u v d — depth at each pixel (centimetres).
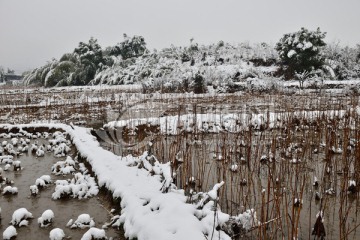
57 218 432
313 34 2430
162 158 602
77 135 839
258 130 916
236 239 344
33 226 411
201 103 1492
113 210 440
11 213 450
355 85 1919
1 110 1470
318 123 858
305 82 2158
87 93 1970
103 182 515
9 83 4606
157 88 2141
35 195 514
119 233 387
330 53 2927
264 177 563
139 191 439
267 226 380
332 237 372
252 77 2406
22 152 783
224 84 2202
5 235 379
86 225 407
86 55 3347
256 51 2948
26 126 1001
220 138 793
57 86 3234
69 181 568
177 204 368
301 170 563
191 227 316
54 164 648
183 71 2416
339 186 526
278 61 2764
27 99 1833
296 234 305
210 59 2870
